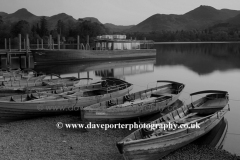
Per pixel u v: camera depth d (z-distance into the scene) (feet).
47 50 173.47
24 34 425.28
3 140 48.37
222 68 166.09
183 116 54.80
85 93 73.97
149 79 125.29
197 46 476.13
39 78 99.19
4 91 74.38
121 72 150.82
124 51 217.97
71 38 485.97
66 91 73.87
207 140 50.24
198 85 108.47
